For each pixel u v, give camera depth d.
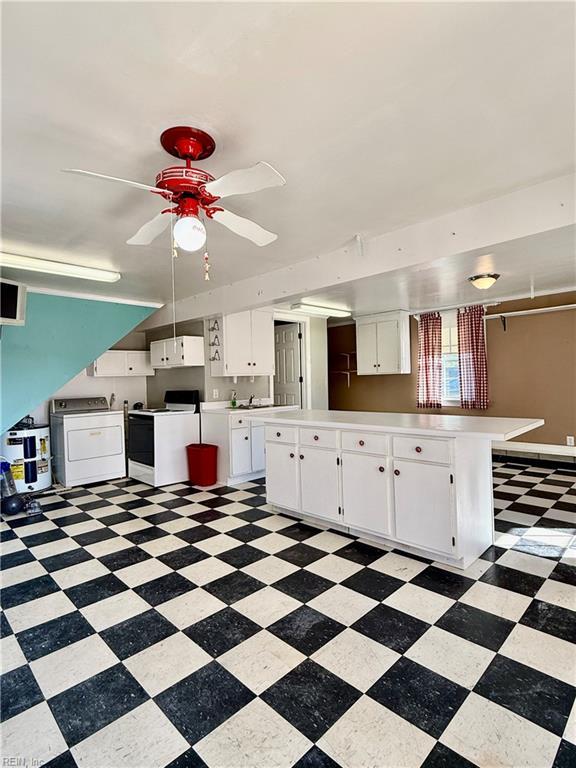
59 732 1.46
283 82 1.43
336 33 1.23
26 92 1.43
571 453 4.99
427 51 1.31
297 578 2.50
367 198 2.40
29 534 3.32
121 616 2.16
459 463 2.56
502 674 1.68
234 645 1.90
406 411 6.52
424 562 2.68
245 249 3.21
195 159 1.83
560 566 2.60
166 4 1.11
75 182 2.08
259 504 3.98
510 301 5.35
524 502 3.84
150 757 1.36
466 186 2.29
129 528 3.41
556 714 1.48
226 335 4.91
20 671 1.77
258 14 1.15
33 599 2.34
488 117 1.67
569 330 4.98
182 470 4.94
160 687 1.66
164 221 1.97
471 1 1.13
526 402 5.32
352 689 1.62
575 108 1.63
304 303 5.38
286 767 1.31
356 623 2.04
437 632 1.96
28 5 1.10
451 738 1.40
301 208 2.52
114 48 1.26
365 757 1.34
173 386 5.70
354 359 7.25
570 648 1.83
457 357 5.93
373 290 4.58
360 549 2.90
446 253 2.67
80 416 4.83
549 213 2.26
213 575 2.57
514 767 1.29
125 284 4.18
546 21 1.21
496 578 2.46
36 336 4.18
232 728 1.46
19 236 2.83
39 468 4.57
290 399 6.56
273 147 1.85
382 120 1.67
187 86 1.43
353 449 3.04
